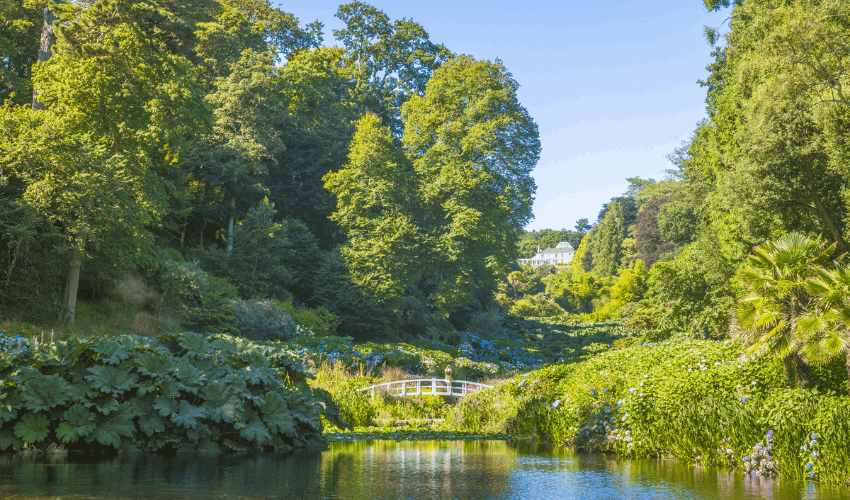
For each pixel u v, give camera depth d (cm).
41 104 2506
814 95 1998
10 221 1888
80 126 2128
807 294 917
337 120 5175
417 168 4531
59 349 801
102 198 1995
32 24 2883
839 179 2055
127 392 800
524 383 1416
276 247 3619
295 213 4647
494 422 1378
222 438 841
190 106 2472
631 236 11081
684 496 566
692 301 2375
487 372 2709
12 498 486
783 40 1981
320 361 2164
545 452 966
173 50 3219
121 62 2222
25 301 2005
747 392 888
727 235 2381
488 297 6131
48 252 2078
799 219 2184
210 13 4069
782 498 550
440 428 1413
